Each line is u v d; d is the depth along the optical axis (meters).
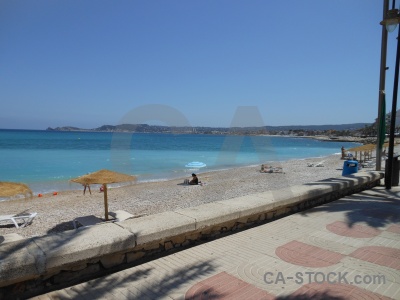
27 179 19.66
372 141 80.50
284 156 42.22
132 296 3.07
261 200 5.62
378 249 4.33
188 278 3.45
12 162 28.59
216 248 4.35
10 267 2.77
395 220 5.74
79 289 3.21
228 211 4.79
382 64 10.05
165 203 12.27
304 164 28.94
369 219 5.80
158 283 3.34
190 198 13.05
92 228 3.83
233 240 4.68
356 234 4.96
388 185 9.00
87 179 7.52
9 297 2.93
